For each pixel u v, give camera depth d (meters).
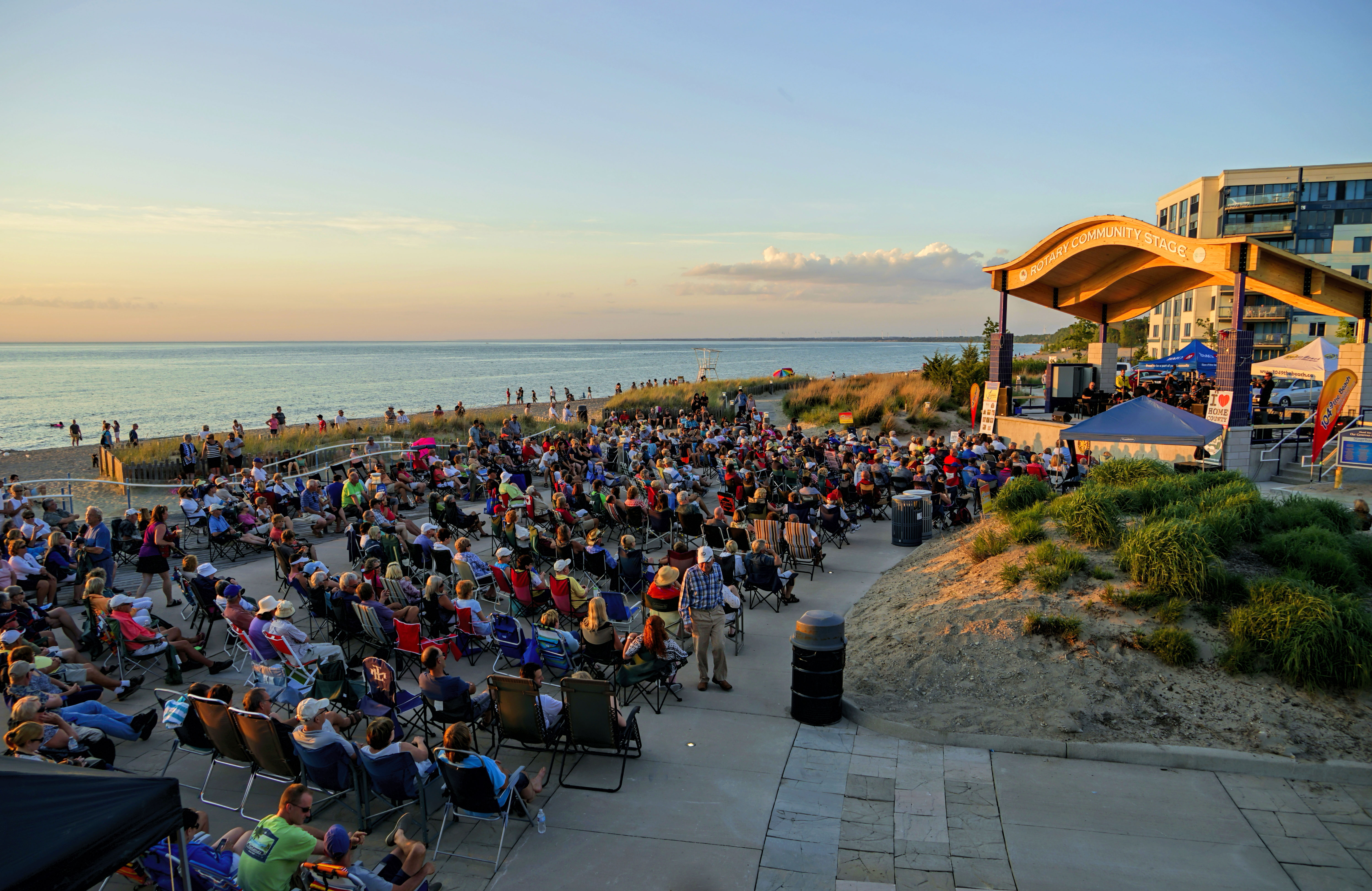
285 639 7.76
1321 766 6.27
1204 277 23.89
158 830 3.84
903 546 14.26
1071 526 9.99
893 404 34.53
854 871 5.29
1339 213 68.69
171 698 8.12
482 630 9.00
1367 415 19.12
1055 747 6.79
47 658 7.32
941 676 7.98
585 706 6.44
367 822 5.86
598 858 5.49
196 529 14.83
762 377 62.09
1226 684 7.24
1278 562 8.93
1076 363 28.59
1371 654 7.00
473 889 5.15
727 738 7.27
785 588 11.19
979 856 5.43
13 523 12.29
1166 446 19.70
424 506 18.34
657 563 12.04
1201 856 5.38
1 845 3.23
